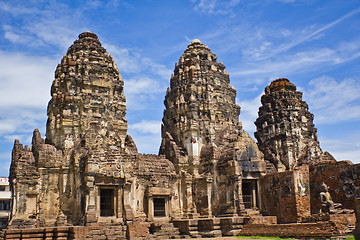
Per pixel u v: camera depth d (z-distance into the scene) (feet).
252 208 166.61
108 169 147.23
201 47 209.05
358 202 112.16
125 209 146.61
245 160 167.22
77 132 163.73
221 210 166.09
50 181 152.25
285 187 155.63
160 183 164.86
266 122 206.08
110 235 135.74
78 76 171.32
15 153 153.99
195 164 177.88
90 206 140.26
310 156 183.73
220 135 185.37
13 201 145.79
